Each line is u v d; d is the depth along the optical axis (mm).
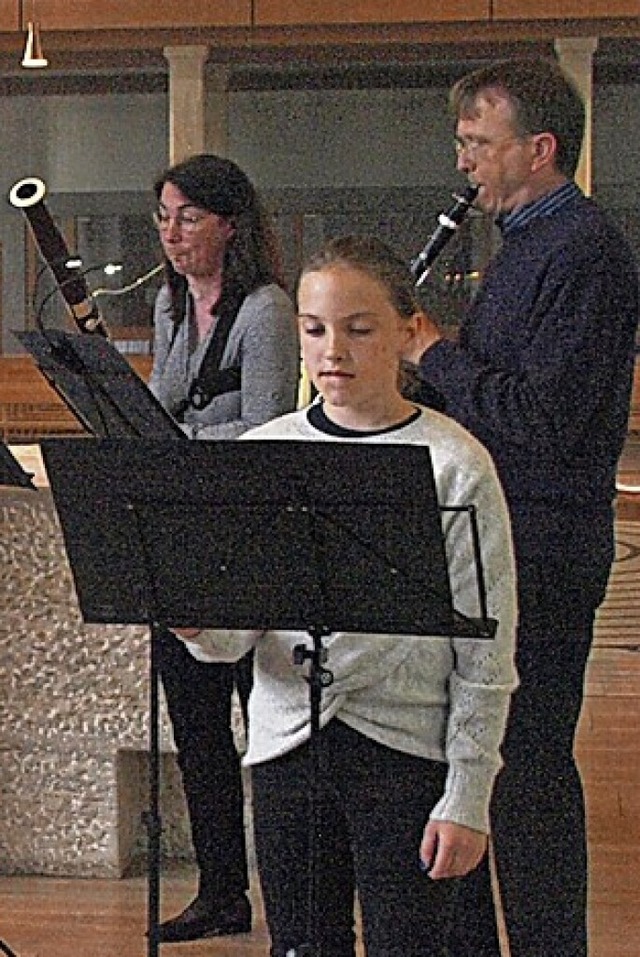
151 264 18016
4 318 18031
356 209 17984
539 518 3223
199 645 2828
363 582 2549
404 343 2785
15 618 4602
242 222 4074
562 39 13633
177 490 2578
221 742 4121
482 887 3346
